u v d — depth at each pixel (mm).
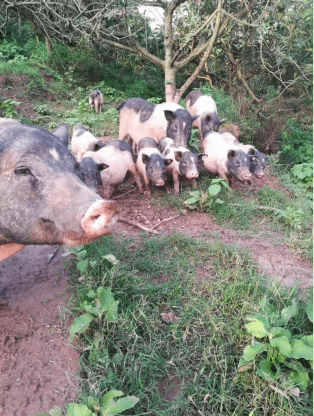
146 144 1989
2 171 771
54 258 1323
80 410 717
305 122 3254
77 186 782
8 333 974
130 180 2109
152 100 4023
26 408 785
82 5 2951
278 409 773
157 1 2863
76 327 893
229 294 1119
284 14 2670
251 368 861
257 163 2078
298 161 2721
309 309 983
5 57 4625
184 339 958
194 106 2703
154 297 1116
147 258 1329
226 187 1865
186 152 1845
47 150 796
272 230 1659
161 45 4168
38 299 1108
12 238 819
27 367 879
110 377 827
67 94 3965
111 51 5125
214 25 2797
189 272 1283
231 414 782
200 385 850
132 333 943
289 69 3109
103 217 720
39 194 767
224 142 2062
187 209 1774
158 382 879
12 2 3221
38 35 5371
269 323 914
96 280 1137
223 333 989
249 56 3289
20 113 3193
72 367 879
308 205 1951
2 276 1219
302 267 1391
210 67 3465
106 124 3162
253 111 3104
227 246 1452
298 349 839
